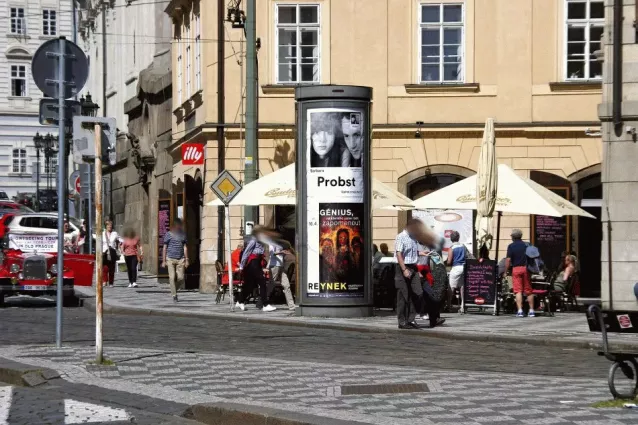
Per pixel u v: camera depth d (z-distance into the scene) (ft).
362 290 88.48
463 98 122.62
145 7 184.34
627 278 87.04
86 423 39.37
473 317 90.17
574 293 100.07
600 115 87.76
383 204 98.48
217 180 96.43
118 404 44.04
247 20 103.19
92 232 152.56
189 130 138.41
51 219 126.00
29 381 49.01
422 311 82.28
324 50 123.85
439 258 79.51
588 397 43.91
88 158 57.72
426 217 120.37
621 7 87.66
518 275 90.74
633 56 87.45
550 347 68.59
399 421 37.55
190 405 41.70
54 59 60.70
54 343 68.59
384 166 122.83
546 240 120.57
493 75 122.72
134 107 184.14
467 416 38.88
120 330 79.20
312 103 87.71
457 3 123.34
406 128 122.62
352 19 123.65
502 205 95.81
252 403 41.96
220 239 125.29
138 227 182.09
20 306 108.68
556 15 121.90
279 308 99.45
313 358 61.72
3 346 65.00
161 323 86.28
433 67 123.54
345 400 43.50
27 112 326.44
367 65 123.44
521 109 121.90
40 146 239.71
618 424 36.65
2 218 124.57
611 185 87.61
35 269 106.11
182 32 145.89
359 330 79.56
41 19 330.75
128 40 201.67
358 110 87.97
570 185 121.29
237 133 125.29
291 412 38.52
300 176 88.43
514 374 53.42
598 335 72.28
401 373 53.16
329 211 87.71
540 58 121.80
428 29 123.54
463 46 123.24
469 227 119.34
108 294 121.49
